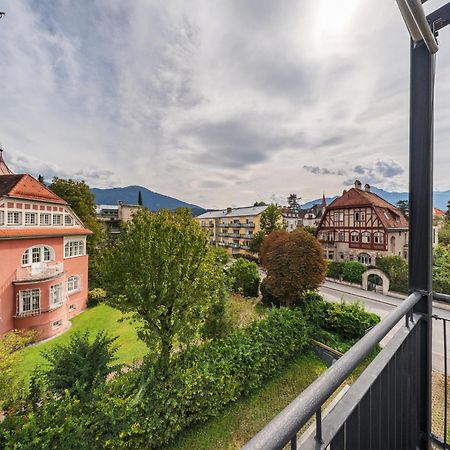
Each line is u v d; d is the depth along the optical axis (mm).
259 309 13328
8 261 10609
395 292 15750
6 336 6355
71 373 5172
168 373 5461
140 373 5391
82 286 14906
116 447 4266
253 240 29812
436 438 1729
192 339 6781
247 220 37344
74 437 3869
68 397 4445
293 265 11516
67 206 14312
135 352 9023
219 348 6520
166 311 6418
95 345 5703
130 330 11453
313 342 8383
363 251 21031
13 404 4570
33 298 11078
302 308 10203
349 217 22125
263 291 14281
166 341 6430
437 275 12852
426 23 1330
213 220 44375
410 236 1605
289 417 645
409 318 1467
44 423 3922
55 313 11516
